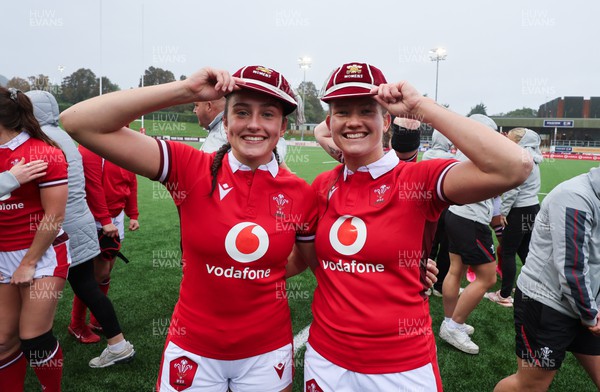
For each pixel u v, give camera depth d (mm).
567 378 2775
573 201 1860
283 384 1662
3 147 1988
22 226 2061
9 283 2090
